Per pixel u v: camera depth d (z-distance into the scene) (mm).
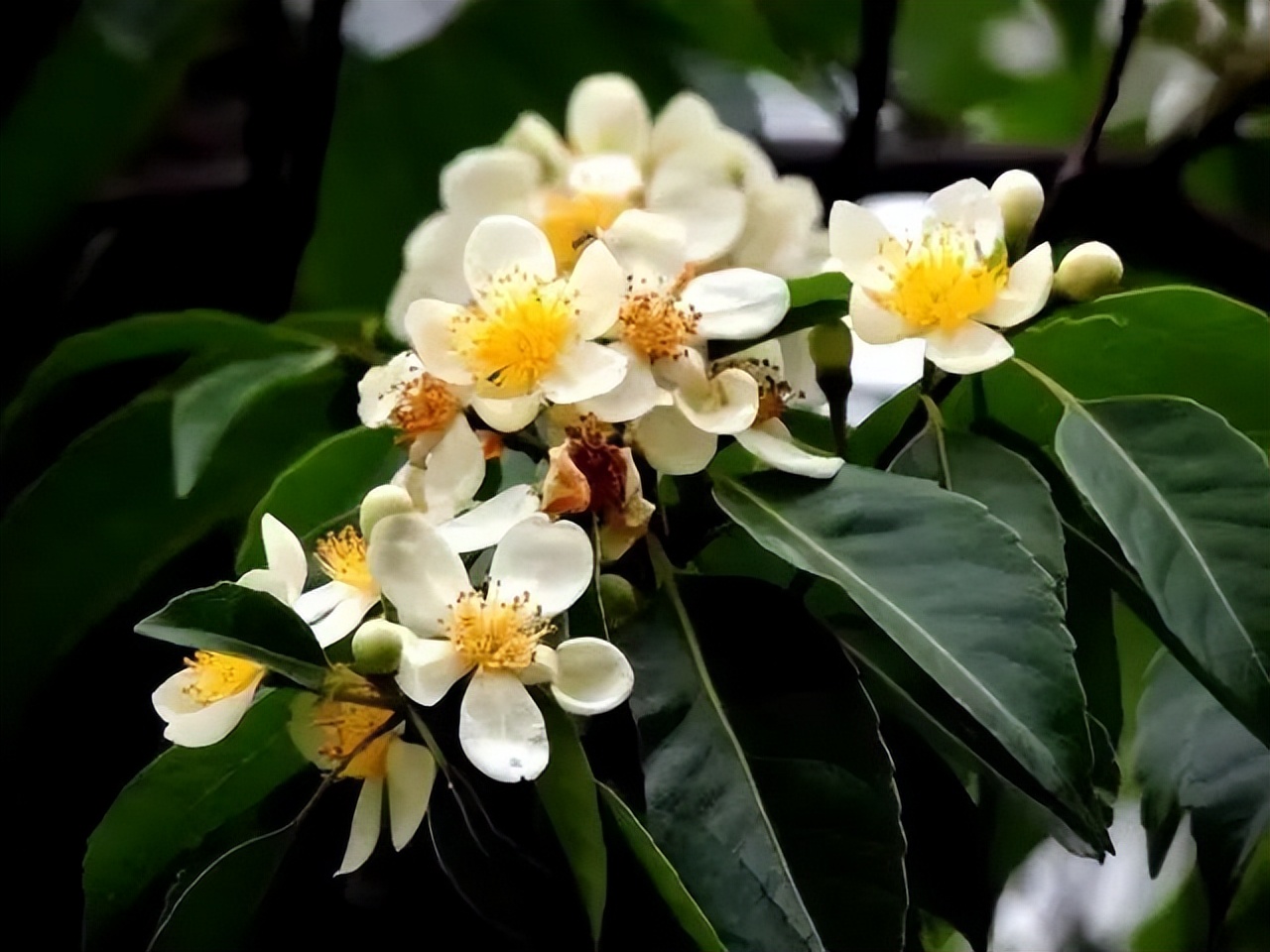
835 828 292
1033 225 327
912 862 344
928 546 300
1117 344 336
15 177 405
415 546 293
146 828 324
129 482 383
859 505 307
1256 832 334
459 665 288
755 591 310
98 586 387
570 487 298
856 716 298
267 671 300
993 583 294
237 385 372
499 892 293
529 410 307
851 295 318
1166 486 315
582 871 284
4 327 453
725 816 292
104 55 388
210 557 393
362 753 301
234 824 325
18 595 383
